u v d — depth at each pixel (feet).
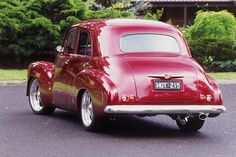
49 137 31.76
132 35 33.65
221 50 81.92
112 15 82.38
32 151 28.04
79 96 33.88
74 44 35.76
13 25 77.82
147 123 37.83
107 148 28.84
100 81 31.19
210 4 120.06
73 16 79.82
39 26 79.25
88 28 34.73
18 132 33.35
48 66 39.42
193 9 125.39
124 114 30.94
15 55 80.89
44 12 81.97
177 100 31.22
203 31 86.22
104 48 33.04
